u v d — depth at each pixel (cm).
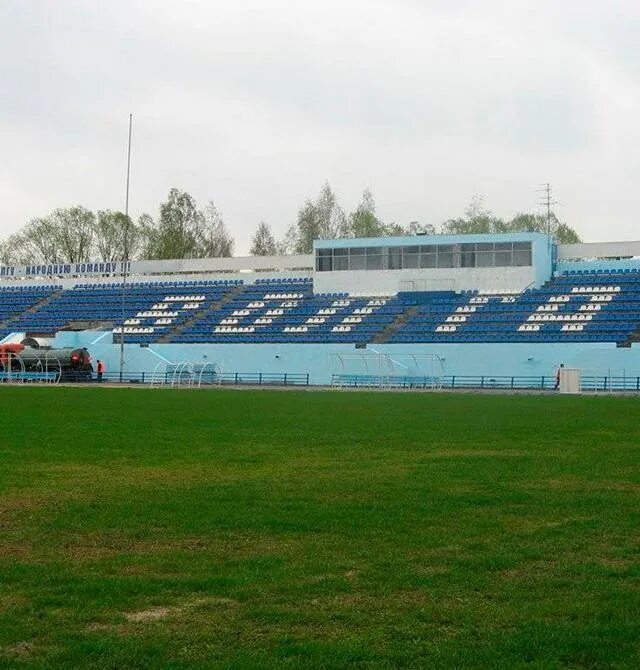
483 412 4303
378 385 7981
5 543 1395
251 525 1520
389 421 3716
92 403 4922
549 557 1298
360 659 889
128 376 8931
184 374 8519
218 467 2245
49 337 9638
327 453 2552
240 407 4619
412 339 8500
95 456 2470
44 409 4381
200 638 953
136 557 1298
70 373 8725
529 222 14425
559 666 873
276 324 9350
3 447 2683
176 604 1074
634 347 7488
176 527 1509
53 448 2664
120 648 917
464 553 1321
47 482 1992
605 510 1652
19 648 929
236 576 1186
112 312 10269
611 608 1045
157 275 10819
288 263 10450
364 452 2577
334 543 1389
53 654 905
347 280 9688
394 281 9506
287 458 2430
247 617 1021
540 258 9144
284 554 1316
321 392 6612
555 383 7669
